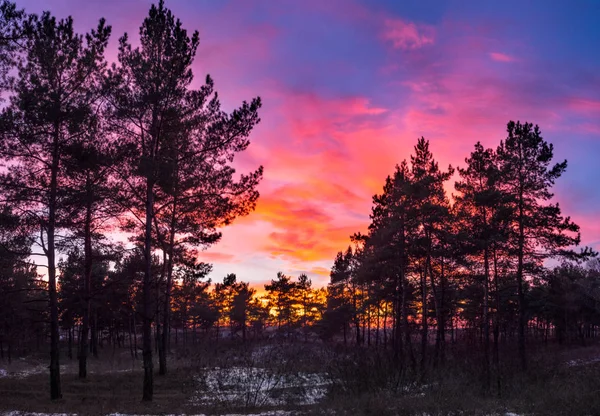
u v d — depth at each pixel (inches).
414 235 1194.6
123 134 741.9
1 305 1531.7
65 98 704.4
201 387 804.6
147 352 689.0
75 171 741.3
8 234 706.8
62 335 2815.0
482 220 1162.6
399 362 781.3
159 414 528.4
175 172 714.8
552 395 585.9
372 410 518.9
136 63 695.7
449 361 954.7
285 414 530.6
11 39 641.0
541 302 2010.3
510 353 1464.1
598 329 3120.1
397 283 1332.4
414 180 1190.9
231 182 786.8
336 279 2209.6
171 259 1050.7
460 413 499.5
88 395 753.6
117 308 1691.7
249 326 2854.3
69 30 711.1
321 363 847.7
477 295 1702.8
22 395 748.6
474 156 1238.9
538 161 1187.9
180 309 2431.1
